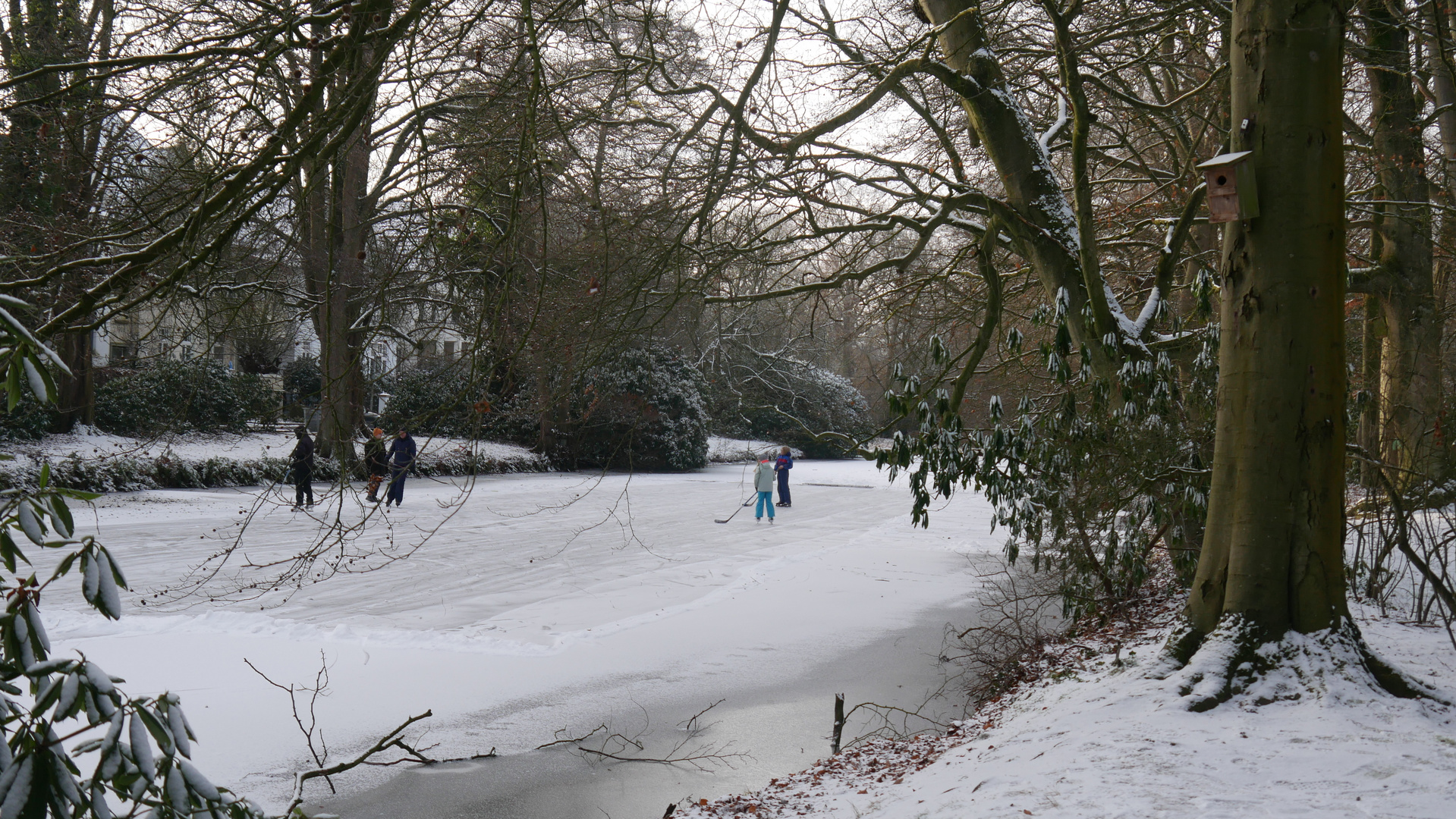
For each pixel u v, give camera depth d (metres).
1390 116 11.55
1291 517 5.07
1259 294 5.21
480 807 5.34
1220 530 5.38
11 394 1.71
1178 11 8.78
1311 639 4.94
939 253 14.27
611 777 5.82
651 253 8.35
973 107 8.41
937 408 7.57
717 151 6.54
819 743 6.50
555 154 7.92
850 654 8.90
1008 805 3.75
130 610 9.58
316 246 15.30
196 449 22.55
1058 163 14.27
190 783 1.75
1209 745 4.19
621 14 6.84
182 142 6.23
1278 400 5.12
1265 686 4.82
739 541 17.03
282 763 5.81
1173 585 8.94
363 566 13.06
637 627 9.81
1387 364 11.50
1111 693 5.25
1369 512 8.73
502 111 6.68
